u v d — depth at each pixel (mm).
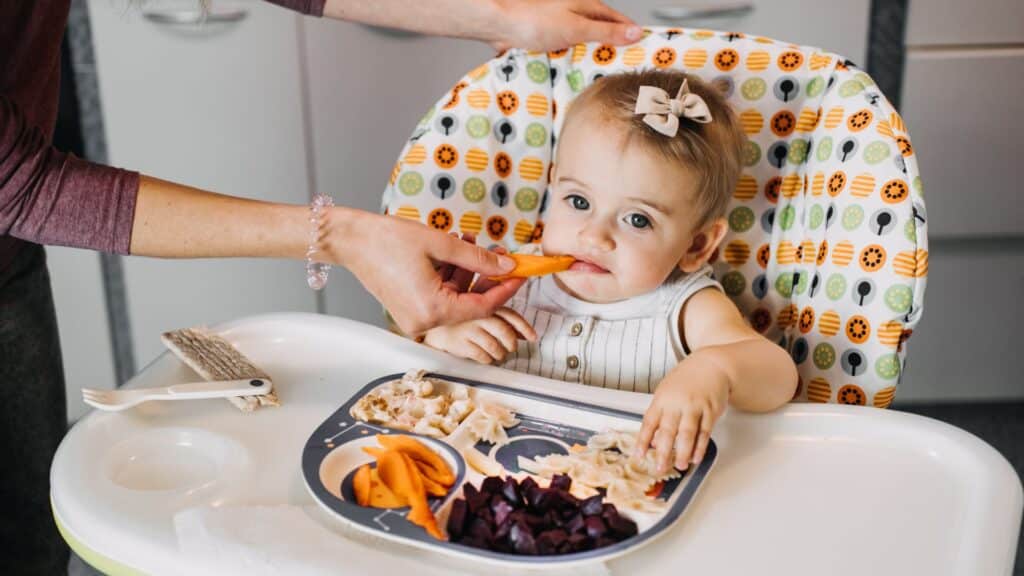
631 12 1816
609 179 1019
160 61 1802
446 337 1026
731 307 1062
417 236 845
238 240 824
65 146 1854
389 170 1921
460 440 836
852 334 991
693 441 799
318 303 1999
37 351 1170
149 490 795
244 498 781
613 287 1056
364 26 1813
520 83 1166
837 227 1010
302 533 714
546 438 854
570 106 1100
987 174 1890
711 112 1048
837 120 1037
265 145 1879
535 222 1192
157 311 1967
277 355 1014
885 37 1833
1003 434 1963
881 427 862
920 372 2049
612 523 712
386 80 1855
